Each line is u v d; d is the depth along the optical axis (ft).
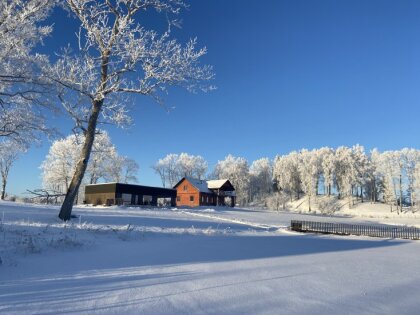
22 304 17.63
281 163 424.05
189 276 26.48
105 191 178.09
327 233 96.68
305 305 19.95
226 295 21.20
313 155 407.03
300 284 25.55
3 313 16.16
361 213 306.14
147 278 25.07
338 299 21.75
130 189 179.11
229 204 267.18
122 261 32.12
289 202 393.50
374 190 365.61
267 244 55.31
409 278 30.66
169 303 18.92
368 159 377.91
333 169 389.39
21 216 66.39
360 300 21.79
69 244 38.58
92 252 36.68
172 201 199.11
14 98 58.29
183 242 51.67
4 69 51.72
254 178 413.80
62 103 63.05
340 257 43.57
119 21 64.80
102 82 64.59
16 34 51.01
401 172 325.83
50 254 33.63
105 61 66.18
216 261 34.65
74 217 69.26
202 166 361.71
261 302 20.04
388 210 317.22
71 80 61.46
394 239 88.69
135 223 72.95
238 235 70.08
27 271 25.62
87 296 19.61
